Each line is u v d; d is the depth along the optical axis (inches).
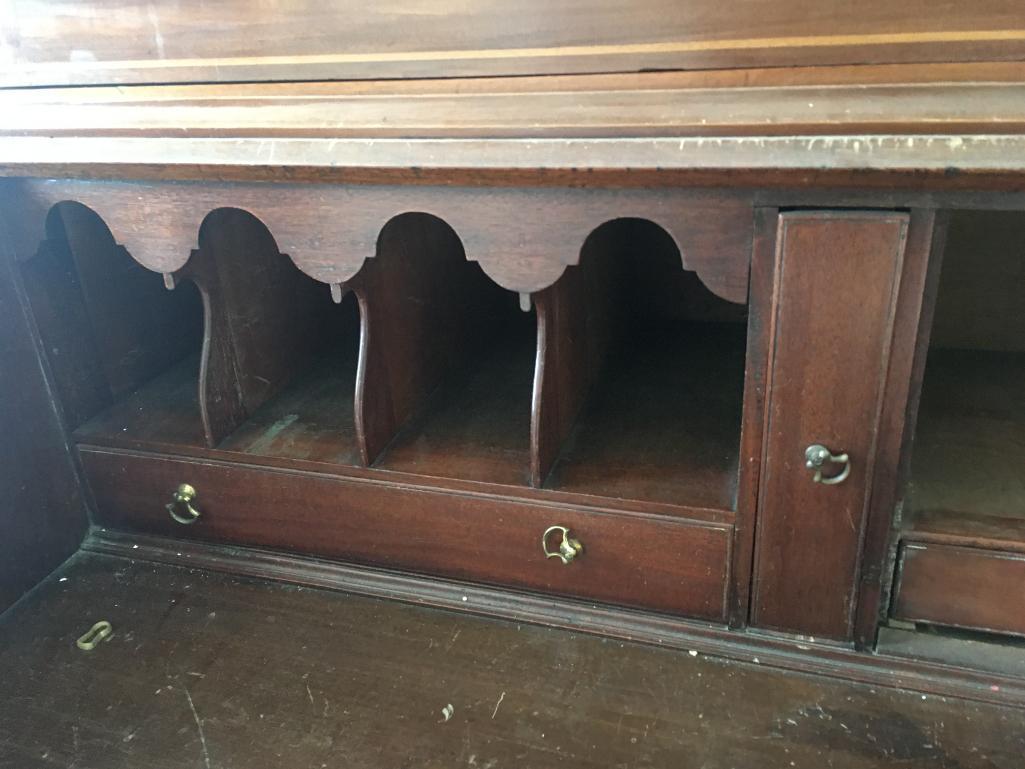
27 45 30.9
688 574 31.8
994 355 43.3
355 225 29.6
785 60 23.6
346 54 27.4
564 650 32.7
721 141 23.8
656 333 47.6
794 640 31.4
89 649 34.2
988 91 22.1
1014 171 21.5
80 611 36.5
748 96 24.0
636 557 32.2
